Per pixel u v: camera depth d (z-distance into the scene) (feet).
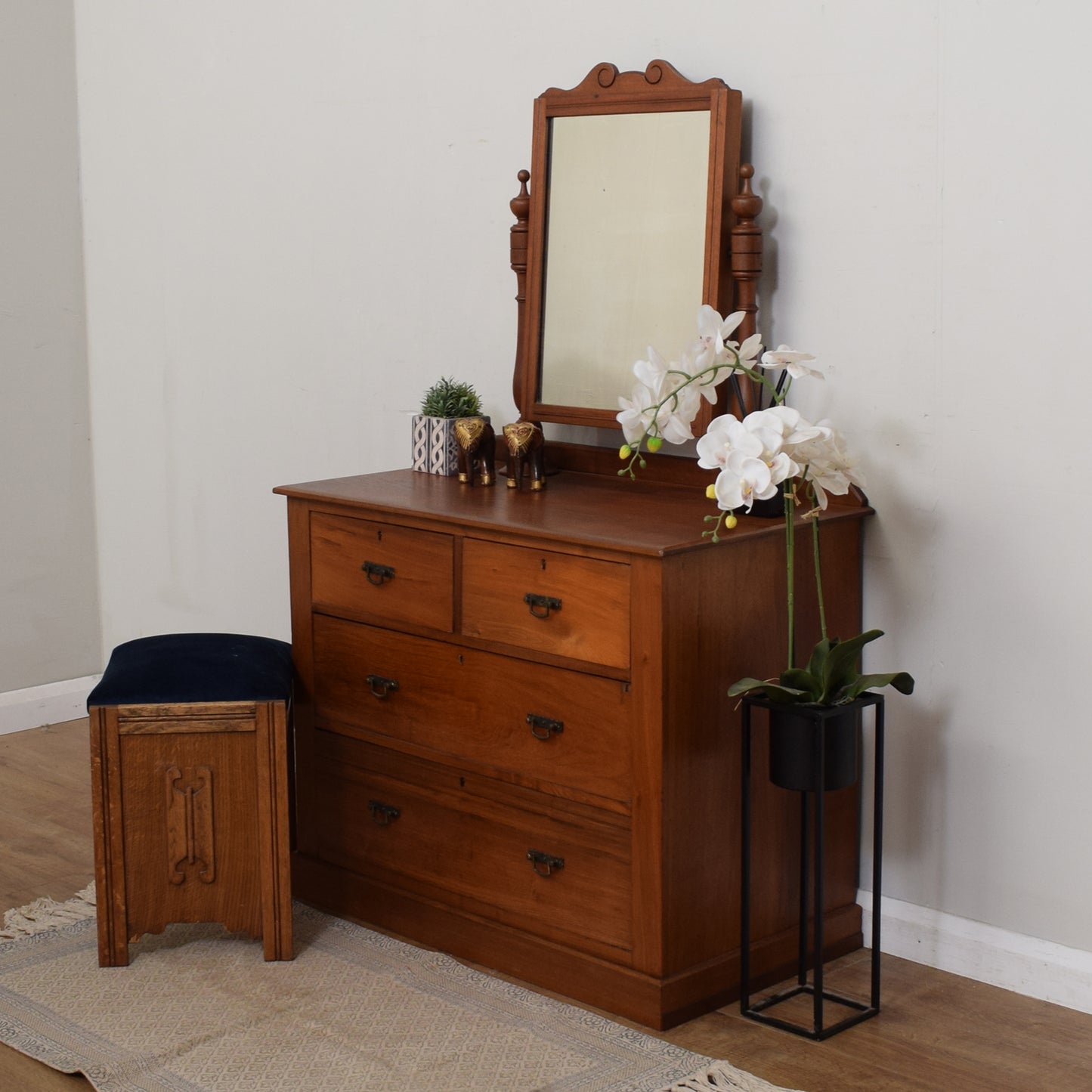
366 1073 6.98
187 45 11.66
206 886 8.16
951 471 7.84
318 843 9.11
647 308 8.63
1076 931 7.70
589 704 7.49
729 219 8.30
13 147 12.31
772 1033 7.41
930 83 7.65
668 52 8.74
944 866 8.16
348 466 11.19
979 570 7.80
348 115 10.64
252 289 11.57
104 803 8.00
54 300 12.74
